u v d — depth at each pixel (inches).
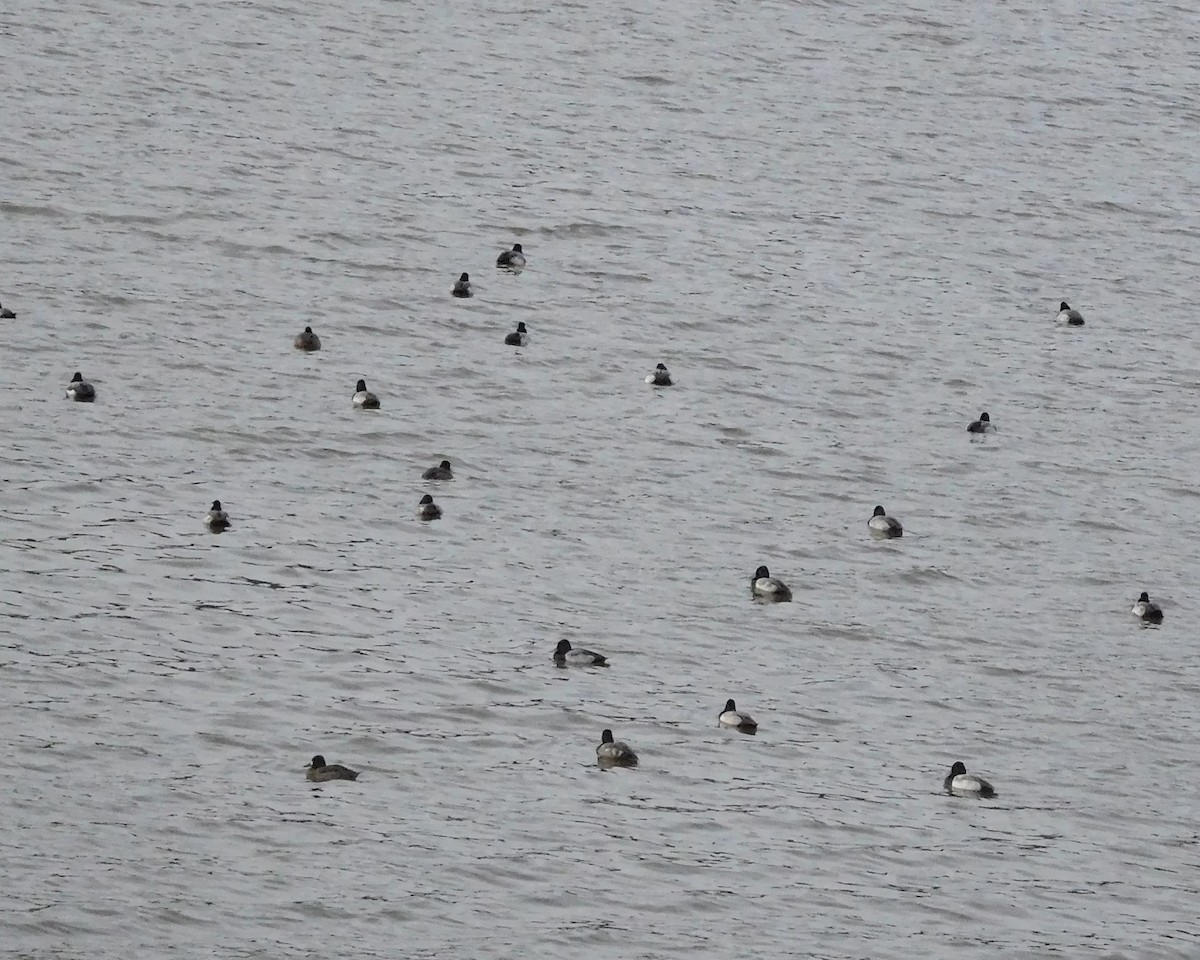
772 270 3937.0
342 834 2212.1
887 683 2655.0
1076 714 2610.7
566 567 2876.5
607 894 2135.8
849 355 3627.0
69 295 3555.6
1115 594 2925.7
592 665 2625.5
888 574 2933.1
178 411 3218.5
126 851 2142.0
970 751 2504.9
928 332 3740.2
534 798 2324.1
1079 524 3115.2
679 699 2571.4
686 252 3981.3
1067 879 2236.7
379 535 2920.8
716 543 2977.4
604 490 3102.9
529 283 3794.3
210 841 2175.2
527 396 3380.9
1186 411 3516.2
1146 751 2532.0
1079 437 3398.1
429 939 2027.6
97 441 3105.3
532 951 2018.9
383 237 3912.4
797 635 2755.9
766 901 2146.9
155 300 3575.3
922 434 3366.1
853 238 4111.7
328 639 2642.7
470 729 2464.3
